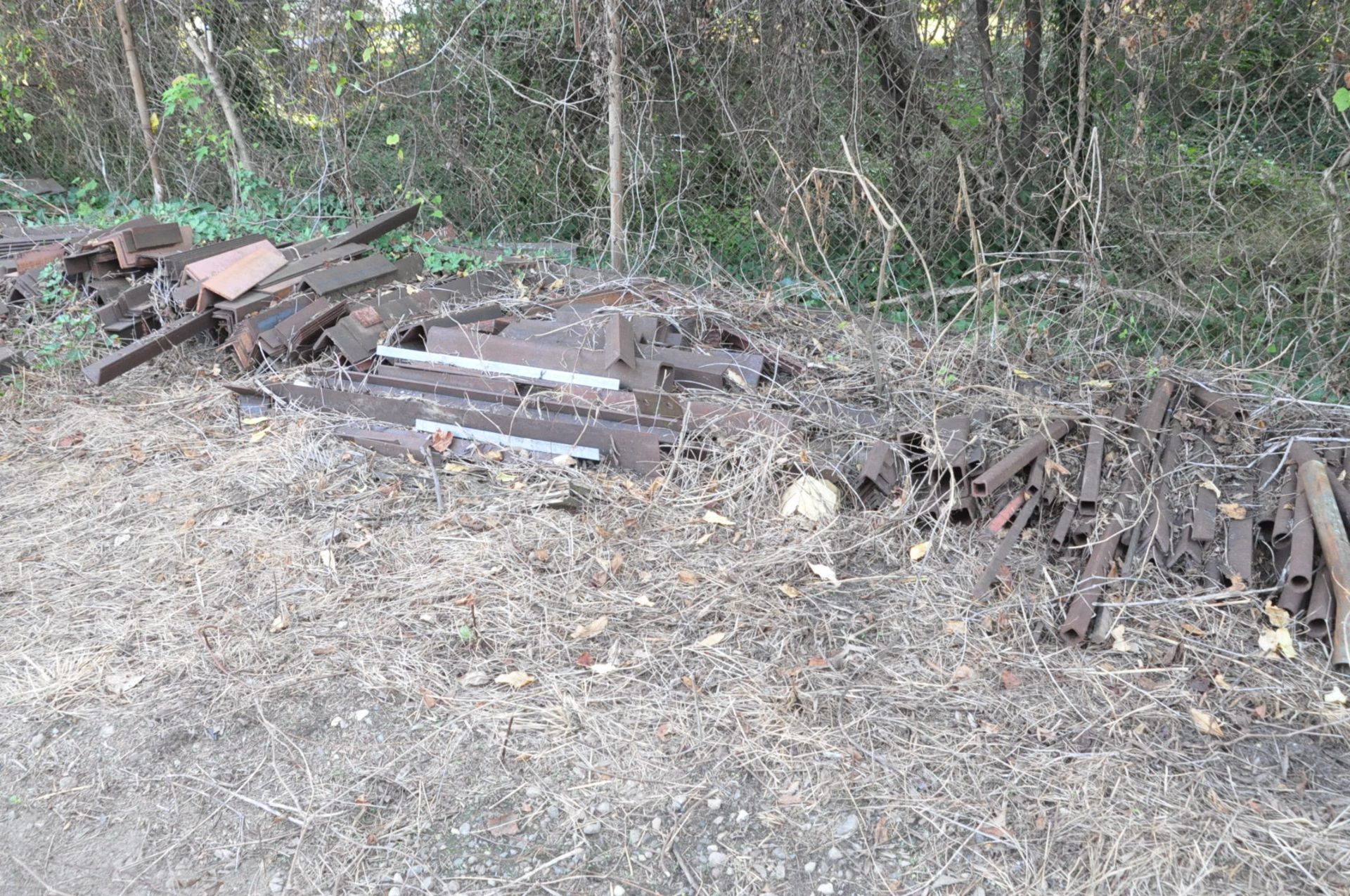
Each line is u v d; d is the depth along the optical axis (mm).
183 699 3023
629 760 2781
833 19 5871
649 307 5305
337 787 2721
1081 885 2383
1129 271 5879
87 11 7363
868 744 2809
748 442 4059
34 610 3424
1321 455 3768
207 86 7332
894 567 3549
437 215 6844
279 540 3738
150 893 2443
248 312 5320
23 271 5996
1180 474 3762
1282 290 5242
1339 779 2648
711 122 6508
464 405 4395
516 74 6953
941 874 2436
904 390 4492
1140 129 5457
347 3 6633
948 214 6328
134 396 5039
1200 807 2568
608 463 4152
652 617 3312
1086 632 3166
